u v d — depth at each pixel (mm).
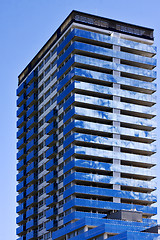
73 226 123938
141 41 151375
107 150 136000
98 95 140875
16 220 161625
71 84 138000
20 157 164750
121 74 145875
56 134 144500
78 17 145000
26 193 157000
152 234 101625
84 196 132375
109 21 148125
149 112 144625
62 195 136625
